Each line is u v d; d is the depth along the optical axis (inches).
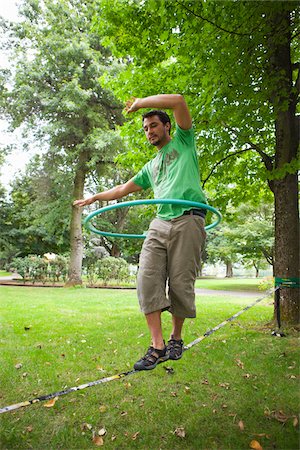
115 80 245.4
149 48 212.4
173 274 91.0
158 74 233.9
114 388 128.9
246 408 112.8
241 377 136.3
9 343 185.9
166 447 95.0
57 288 554.6
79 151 543.5
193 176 94.1
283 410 110.5
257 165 268.7
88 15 544.7
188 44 183.3
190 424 104.5
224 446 94.0
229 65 175.8
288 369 142.5
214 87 182.4
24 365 151.9
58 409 114.6
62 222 627.5
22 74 530.6
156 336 89.2
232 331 205.9
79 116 534.6
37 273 653.3
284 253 207.6
